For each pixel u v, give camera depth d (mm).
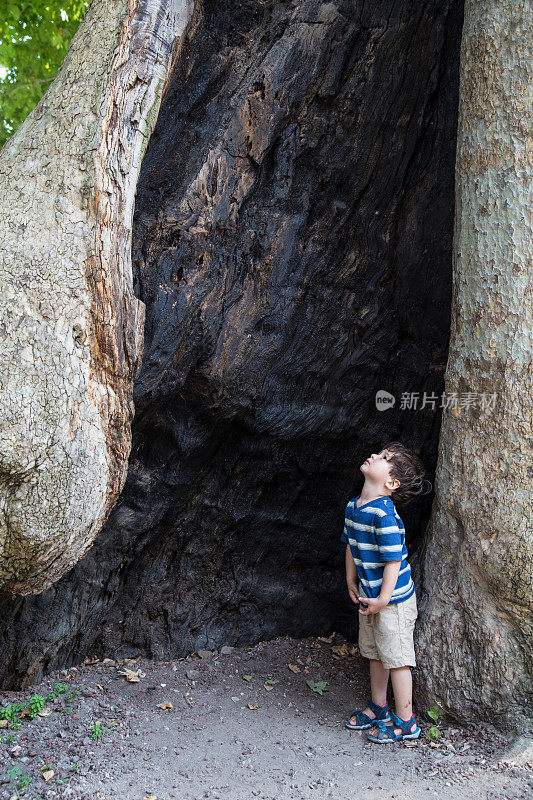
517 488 2836
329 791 2564
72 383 2508
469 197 3023
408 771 2717
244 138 3488
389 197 3824
